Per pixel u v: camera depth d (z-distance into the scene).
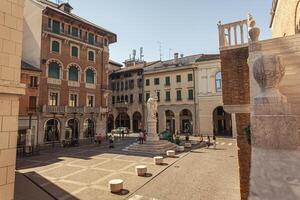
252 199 3.88
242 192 8.57
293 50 7.35
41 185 11.51
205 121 39.75
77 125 33.28
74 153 22.03
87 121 34.78
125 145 28.22
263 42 7.87
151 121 24.03
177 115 42.91
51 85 30.05
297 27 11.20
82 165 16.23
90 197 9.75
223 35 10.38
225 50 10.23
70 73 32.84
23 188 11.19
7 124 4.79
